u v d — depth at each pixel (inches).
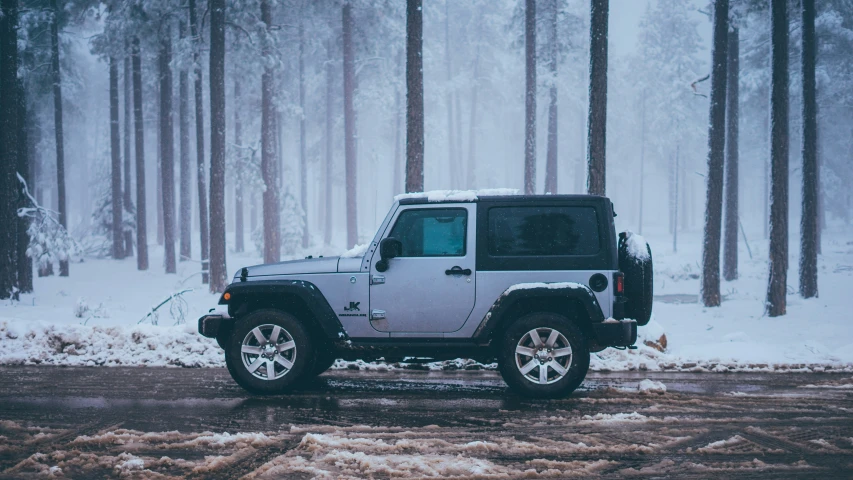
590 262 272.8
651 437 215.0
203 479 172.9
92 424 232.1
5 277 804.0
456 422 234.4
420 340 277.4
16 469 181.8
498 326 279.0
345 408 258.5
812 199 784.3
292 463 186.1
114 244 1523.1
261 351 285.1
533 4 1213.1
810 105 781.3
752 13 1136.8
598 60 552.1
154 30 1195.9
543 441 209.2
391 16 1609.3
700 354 382.0
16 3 813.2
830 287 903.7
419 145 626.8
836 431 224.2
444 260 276.8
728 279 1075.9
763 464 186.9
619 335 265.6
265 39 1104.8
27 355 377.7
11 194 808.9
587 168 556.7
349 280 280.8
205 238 1186.0
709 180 789.9
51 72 1325.0
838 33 1497.3
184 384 310.7
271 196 1230.9
